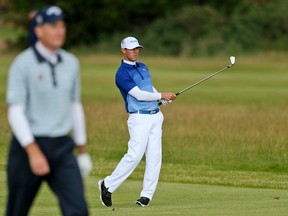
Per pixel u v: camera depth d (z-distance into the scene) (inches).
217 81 4126.5
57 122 602.2
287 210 920.3
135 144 1007.6
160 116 1022.4
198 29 6230.3
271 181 1244.5
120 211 935.0
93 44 6545.3
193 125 1923.0
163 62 5502.0
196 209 937.5
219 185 1197.1
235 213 896.3
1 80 4001.0
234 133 1765.5
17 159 598.9
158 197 1065.5
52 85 596.7
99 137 1765.5
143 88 1011.3
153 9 6599.4
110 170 1362.0
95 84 3882.9
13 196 607.8
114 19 6565.0
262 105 2640.3
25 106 596.7
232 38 6077.8
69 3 6525.6
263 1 6673.2
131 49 1000.9
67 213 597.3
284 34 6072.8
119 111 2273.6
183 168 1421.0
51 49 598.9
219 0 6653.5
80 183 604.7
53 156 601.0
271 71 4899.1
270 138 1692.9
